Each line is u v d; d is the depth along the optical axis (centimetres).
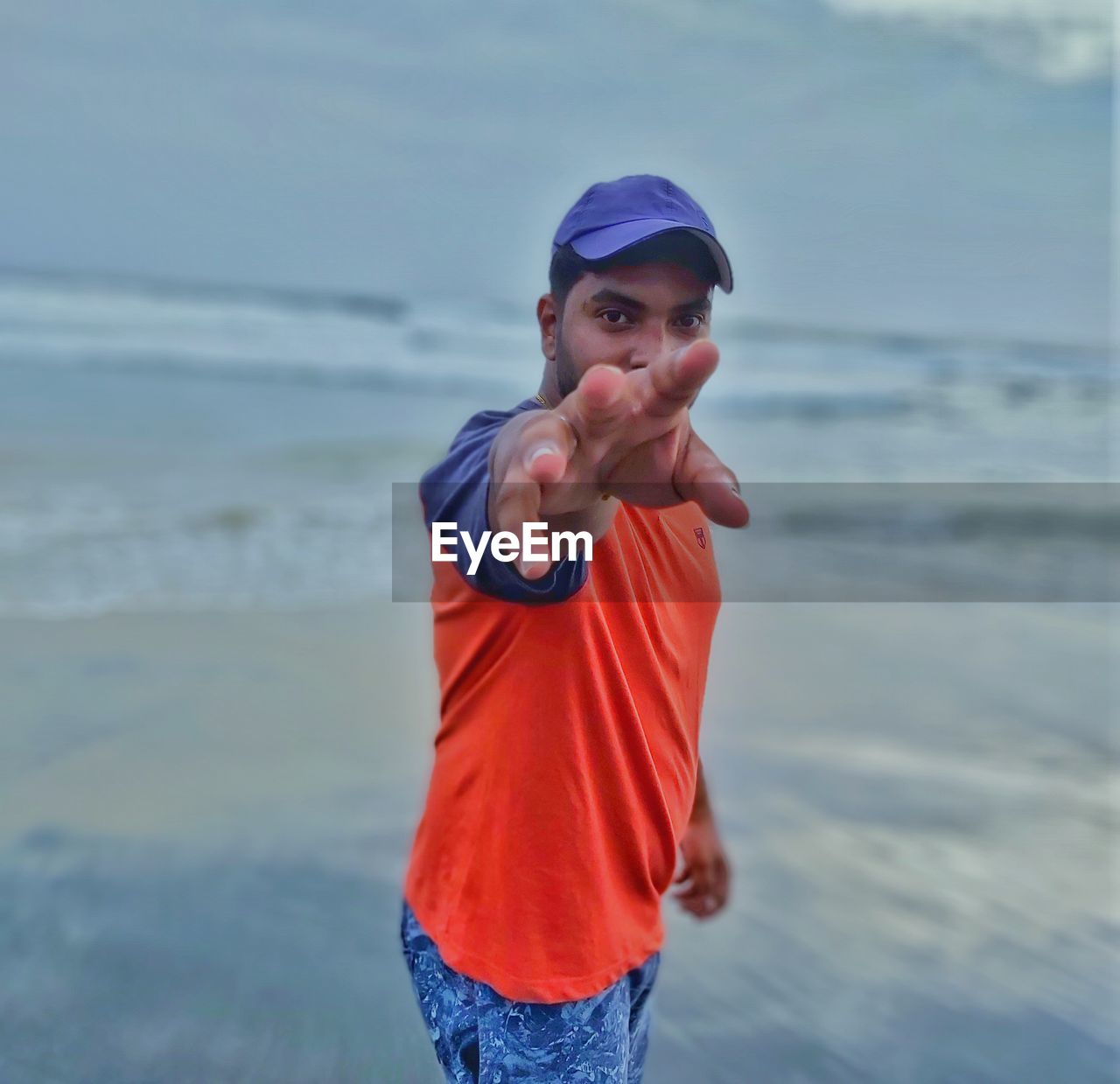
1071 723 484
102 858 341
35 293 2242
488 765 149
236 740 443
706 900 208
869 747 451
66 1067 242
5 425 1267
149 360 1806
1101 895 343
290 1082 238
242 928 304
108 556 741
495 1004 148
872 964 305
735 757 436
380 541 801
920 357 2148
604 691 147
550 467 100
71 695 489
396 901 325
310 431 1336
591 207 137
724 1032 276
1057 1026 281
